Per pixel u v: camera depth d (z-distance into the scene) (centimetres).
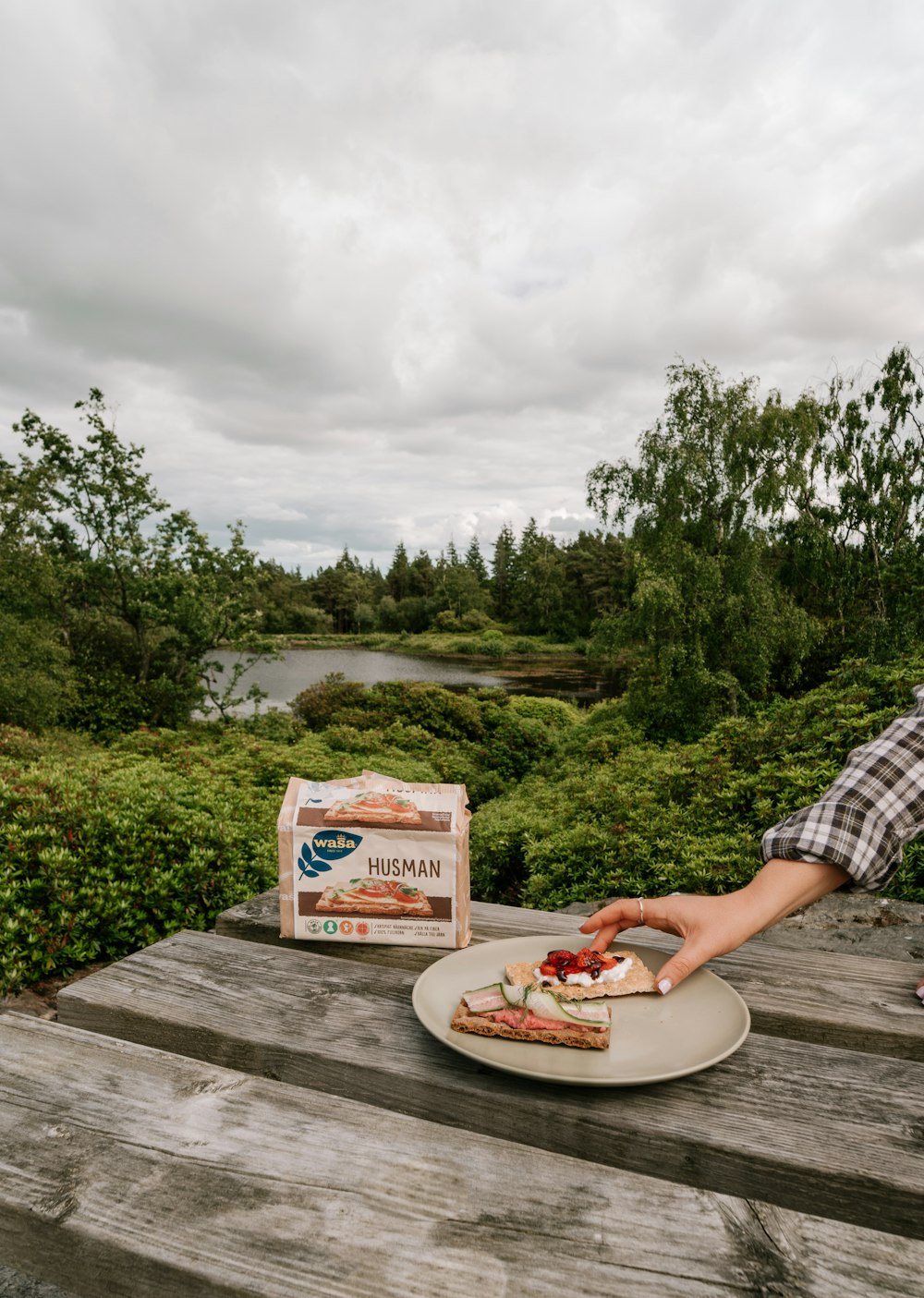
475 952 116
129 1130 76
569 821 600
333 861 124
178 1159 72
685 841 472
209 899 346
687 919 103
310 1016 101
